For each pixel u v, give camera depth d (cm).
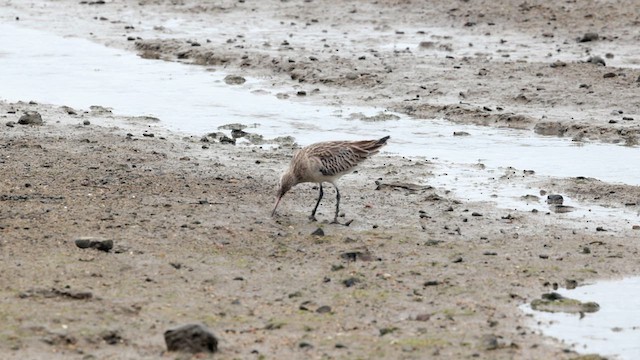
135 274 1302
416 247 1458
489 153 2036
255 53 2909
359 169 1900
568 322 1207
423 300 1259
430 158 1994
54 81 2669
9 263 1309
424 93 2495
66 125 2150
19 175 1733
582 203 1712
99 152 1922
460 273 1355
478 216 1620
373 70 2691
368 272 1349
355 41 3053
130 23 3441
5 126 2108
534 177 1853
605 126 2178
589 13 3181
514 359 1096
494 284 1320
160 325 1158
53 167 1797
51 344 1100
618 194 1745
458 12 3316
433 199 1702
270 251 1419
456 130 2230
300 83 2653
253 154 1978
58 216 1511
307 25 3306
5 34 3284
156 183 1727
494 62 2722
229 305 1224
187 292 1257
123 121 2245
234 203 1636
